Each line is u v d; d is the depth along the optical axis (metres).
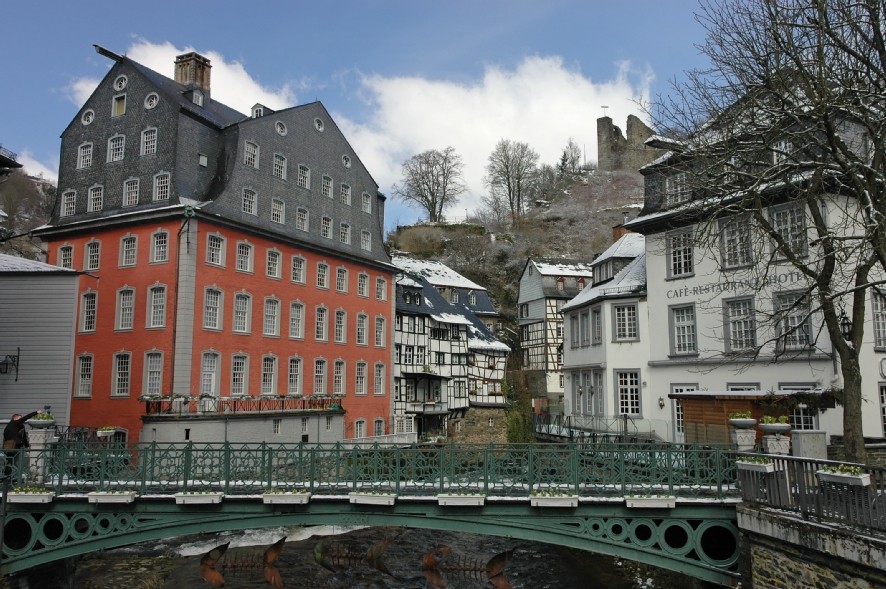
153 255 30.05
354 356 39.81
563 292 55.94
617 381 28.53
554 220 84.50
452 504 13.15
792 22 13.83
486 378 50.97
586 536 12.93
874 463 18.78
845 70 13.68
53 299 22.25
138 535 13.95
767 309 23.17
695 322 25.77
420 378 46.00
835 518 10.09
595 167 103.19
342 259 39.47
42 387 21.80
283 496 13.52
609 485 13.27
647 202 27.89
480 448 13.82
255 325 32.69
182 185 31.16
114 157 32.97
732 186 15.58
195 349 29.19
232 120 38.94
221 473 14.27
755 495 12.05
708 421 21.28
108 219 31.03
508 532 13.23
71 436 23.19
